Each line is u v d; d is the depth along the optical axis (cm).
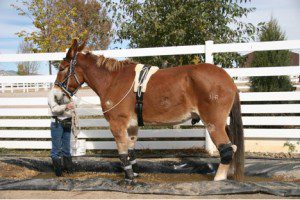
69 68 523
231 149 447
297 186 446
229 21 738
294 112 638
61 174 584
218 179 460
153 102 472
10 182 499
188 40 762
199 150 695
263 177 546
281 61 740
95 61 517
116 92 493
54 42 1438
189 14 715
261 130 655
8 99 737
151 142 705
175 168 597
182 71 468
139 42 784
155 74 481
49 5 1549
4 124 748
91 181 489
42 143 739
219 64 750
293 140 661
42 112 736
